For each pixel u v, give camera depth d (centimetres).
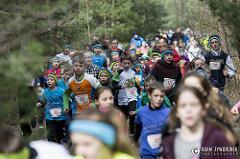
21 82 612
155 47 2709
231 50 2033
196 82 756
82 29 1157
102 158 553
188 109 641
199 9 2395
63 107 1452
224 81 1650
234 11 1642
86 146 550
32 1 775
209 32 2355
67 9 850
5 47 660
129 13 4019
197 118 644
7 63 604
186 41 3891
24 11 761
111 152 557
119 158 558
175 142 658
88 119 550
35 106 673
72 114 1421
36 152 637
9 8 779
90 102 1403
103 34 3100
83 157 630
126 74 1669
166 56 1566
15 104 636
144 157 998
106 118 555
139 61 2347
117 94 1673
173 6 4603
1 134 588
